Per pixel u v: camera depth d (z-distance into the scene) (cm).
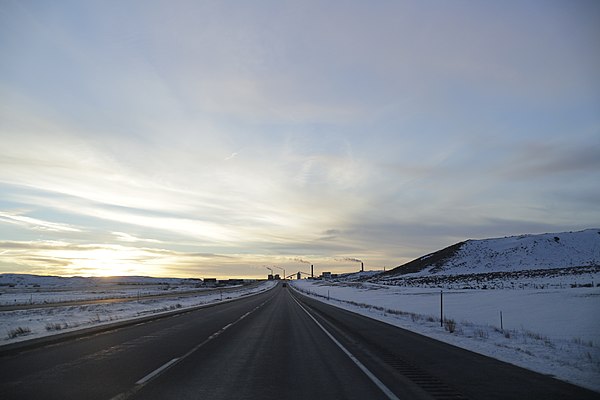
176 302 5088
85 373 988
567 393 817
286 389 851
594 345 1453
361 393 821
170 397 781
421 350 1395
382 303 4684
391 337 1767
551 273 9306
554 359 1187
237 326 2247
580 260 12875
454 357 1250
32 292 8331
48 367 1056
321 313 3341
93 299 5556
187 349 1397
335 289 11194
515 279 8562
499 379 944
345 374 1005
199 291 9881
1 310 3388
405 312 3225
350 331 2011
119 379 928
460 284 8631
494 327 2067
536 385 884
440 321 2445
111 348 1398
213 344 1529
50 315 2952
